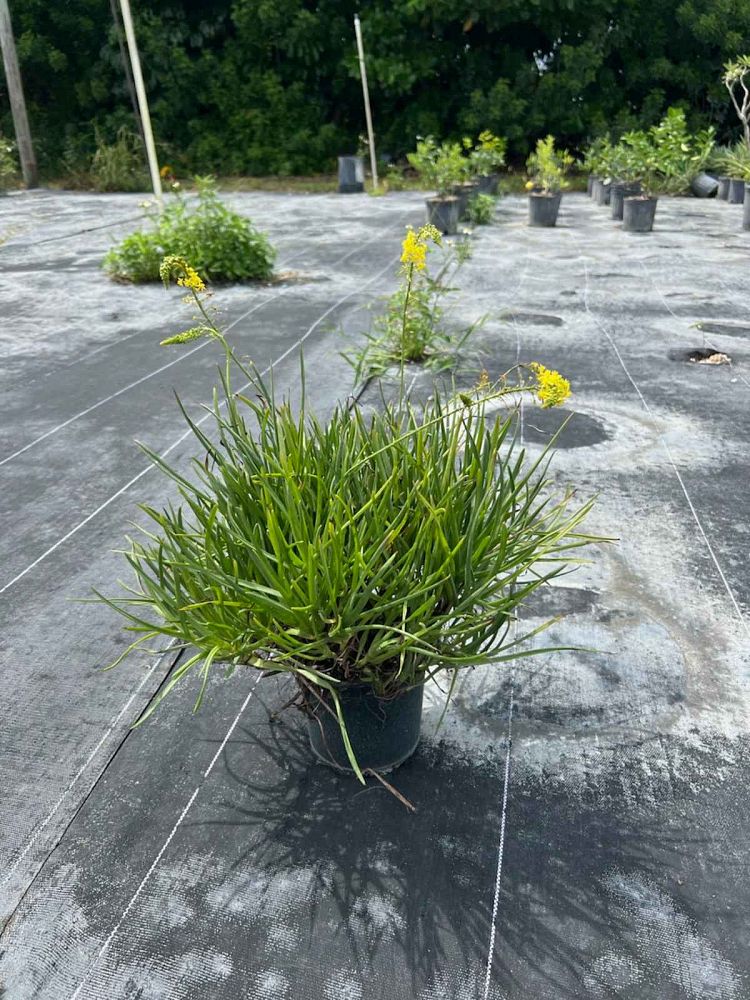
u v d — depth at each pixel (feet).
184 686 5.98
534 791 5.04
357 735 4.93
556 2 48.88
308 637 4.43
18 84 44.73
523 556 4.88
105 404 11.66
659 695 5.87
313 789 5.05
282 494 4.80
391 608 4.47
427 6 49.24
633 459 9.79
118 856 4.65
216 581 4.31
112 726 5.62
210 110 54.80
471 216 28.94
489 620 4.57
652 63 51.31
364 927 4.23
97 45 54.29
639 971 4.02
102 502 8.84
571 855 4.62
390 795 5.00
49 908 4.37
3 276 20.20
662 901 4.36
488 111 50.21
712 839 4.73
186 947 4.16
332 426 5.25
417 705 5.07
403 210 33.81
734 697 5.85
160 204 20.53
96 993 3.97
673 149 37.52
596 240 25.84
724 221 30.27
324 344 14.37
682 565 7.54
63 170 50.83
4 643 6.53
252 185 47.80
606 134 47.73
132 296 17.99
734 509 8.58
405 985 3.97
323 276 20.10
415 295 13.07
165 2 52.60
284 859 4.60
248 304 17.13
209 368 13.14
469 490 4.85
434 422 5.08
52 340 14.79
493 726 5.55
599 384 12.46
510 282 19.56
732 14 49.26
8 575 7.51
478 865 4.56
